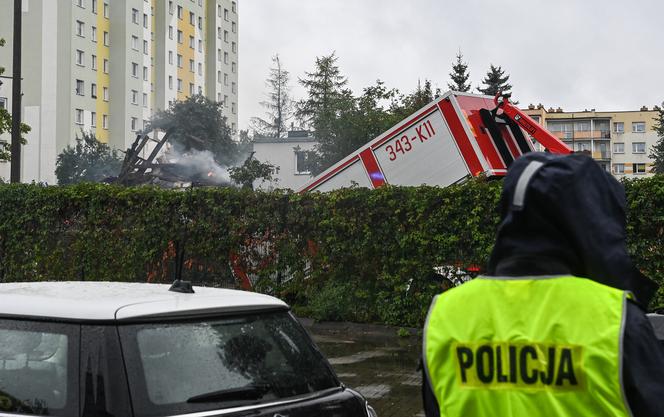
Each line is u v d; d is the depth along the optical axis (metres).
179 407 3.74
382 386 9.70
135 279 15.70
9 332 4.05
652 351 2.18
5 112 26.91
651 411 2.12
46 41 75.62
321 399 4.21
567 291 2.29
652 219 11.42
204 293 4.56
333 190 14.03
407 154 14.09
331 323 13.90
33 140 74.38
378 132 32.06
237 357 4.07
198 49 100.62
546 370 2.25
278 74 85.38
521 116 13.42
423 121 13.89
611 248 2.31
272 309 4.51
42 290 4.57
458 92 13.74
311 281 14.26
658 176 11.48
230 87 109.56
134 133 86.38
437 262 12.97
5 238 16.92
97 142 70.25
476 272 12.72
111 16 84.94
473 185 12.70
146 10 89.81
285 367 4.23
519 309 2.34
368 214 13.58
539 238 2.38
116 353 3.76
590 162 2.40
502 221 2.46
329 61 61.50
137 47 87.38
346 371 10.59
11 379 3.92
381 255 13.58
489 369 2.35
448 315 2.48
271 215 14.60
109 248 15.92
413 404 8.80
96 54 82.38
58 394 3.75
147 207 15.57
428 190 13.08
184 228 15.23
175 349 3.91
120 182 24.81
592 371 2.18
